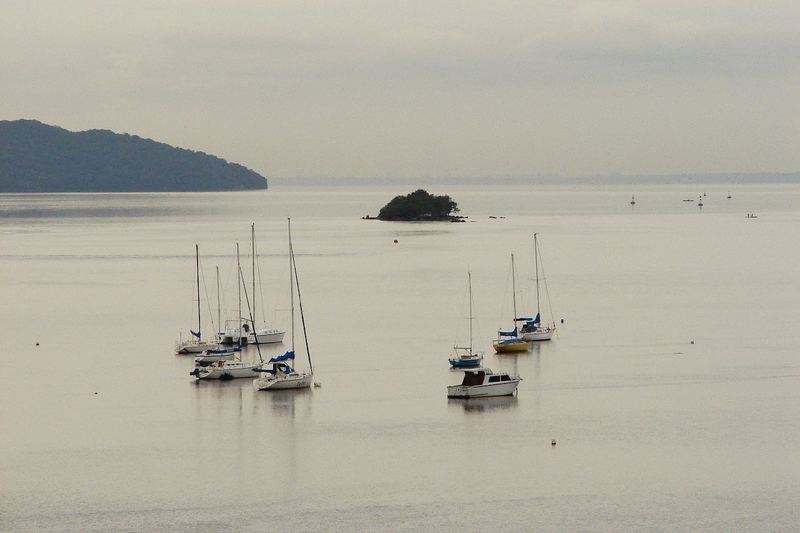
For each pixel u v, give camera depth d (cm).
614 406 16312
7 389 17812
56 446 14488
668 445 14275
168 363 19950
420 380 18238
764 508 12019
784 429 14938
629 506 12125
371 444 14488
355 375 18638
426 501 12344
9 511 12088
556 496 12456
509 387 17012
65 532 11494
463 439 14662
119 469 13525
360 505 12231
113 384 18162
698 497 12369
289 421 15662
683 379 18050
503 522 11706
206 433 15075
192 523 11744
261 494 12612
